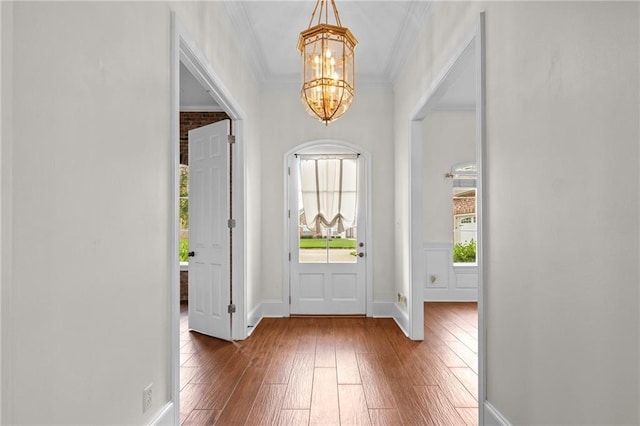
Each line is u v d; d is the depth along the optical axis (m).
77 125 1.47
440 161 6.44
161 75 2.19
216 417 2.54
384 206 5.39
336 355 3.73
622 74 1.29
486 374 2.38
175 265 2.32
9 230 1.14
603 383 1.39
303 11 3.68
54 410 1.35
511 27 2.05
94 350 1.57
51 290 1.34
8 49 1.13
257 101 5.18
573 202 1.55
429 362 3.53
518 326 2.00
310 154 5.46
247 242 4.41
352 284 5.41
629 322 1.28
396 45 4.37
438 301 6.39
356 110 5.42
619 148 1.31
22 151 1.22
